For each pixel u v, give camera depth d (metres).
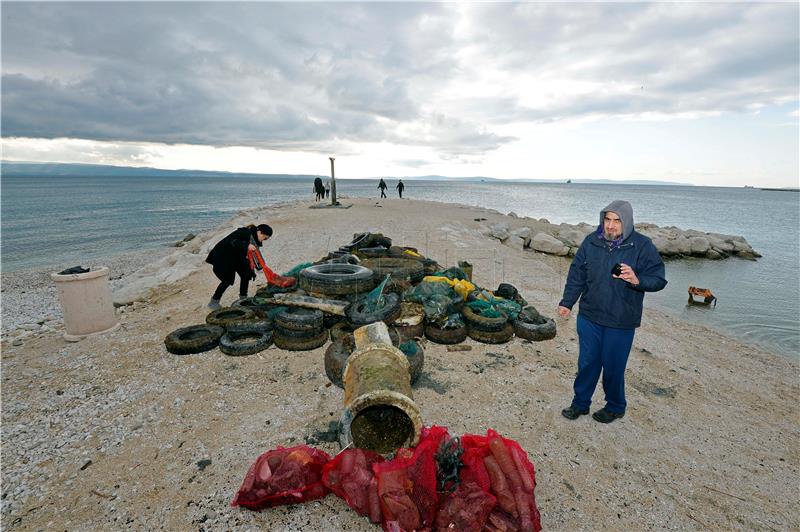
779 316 10.53
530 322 6.92
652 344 7.21
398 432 3.89
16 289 12.16
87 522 3.06
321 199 36.41
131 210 45.47
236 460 3.71
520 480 2.96
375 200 37.16
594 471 3.74
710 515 3.32
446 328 6.38
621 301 3.88
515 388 5.14
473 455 3.09
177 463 3.69
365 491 3.04
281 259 11.98
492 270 11.83
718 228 41.56
